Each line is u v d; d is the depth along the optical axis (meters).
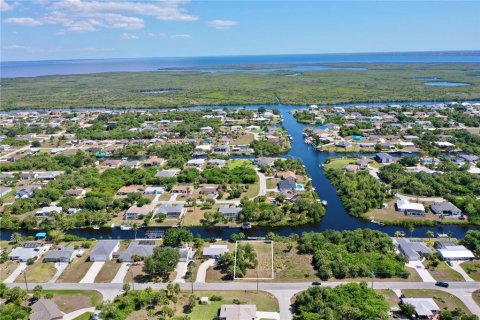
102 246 163.50
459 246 160.00
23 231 191.75
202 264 155.25
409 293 134.25
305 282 142.62
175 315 124.81
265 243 169.25
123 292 138.00
